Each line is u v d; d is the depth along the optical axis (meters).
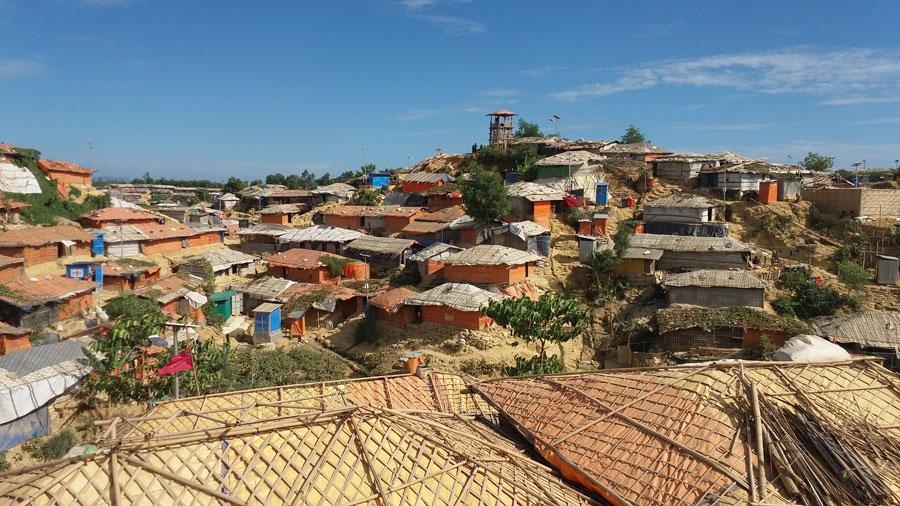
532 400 18.16
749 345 35.78
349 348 41.81
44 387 24.59
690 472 12.73
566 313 29.59
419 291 45.28
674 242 45.56
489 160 80.31
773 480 12.20
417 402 18.61
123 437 11.92
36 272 42.62
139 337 26.12
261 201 89.94
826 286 42.16
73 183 63.56
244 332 44.50
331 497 11.10
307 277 51.94
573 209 56.59
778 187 54.72
